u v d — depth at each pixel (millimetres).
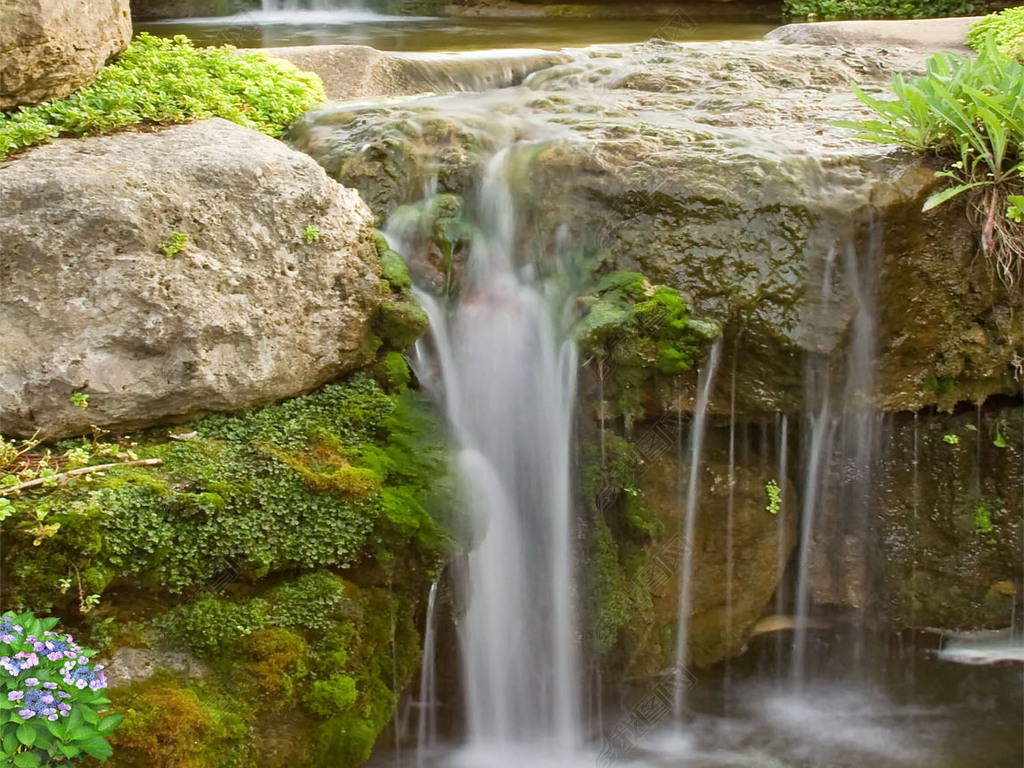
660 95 6293
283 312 4352
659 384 4812
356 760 4043
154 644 3750
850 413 5059
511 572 4789
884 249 4867
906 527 5367
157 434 4141
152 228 4086
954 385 5195
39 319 3938
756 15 11648
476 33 9859
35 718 3223
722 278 4812
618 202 4996
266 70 6098
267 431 4234
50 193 4004
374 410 4453
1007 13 7859
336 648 3975
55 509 3605
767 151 5066
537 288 4992
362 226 4695
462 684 4684
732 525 5168
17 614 3471
